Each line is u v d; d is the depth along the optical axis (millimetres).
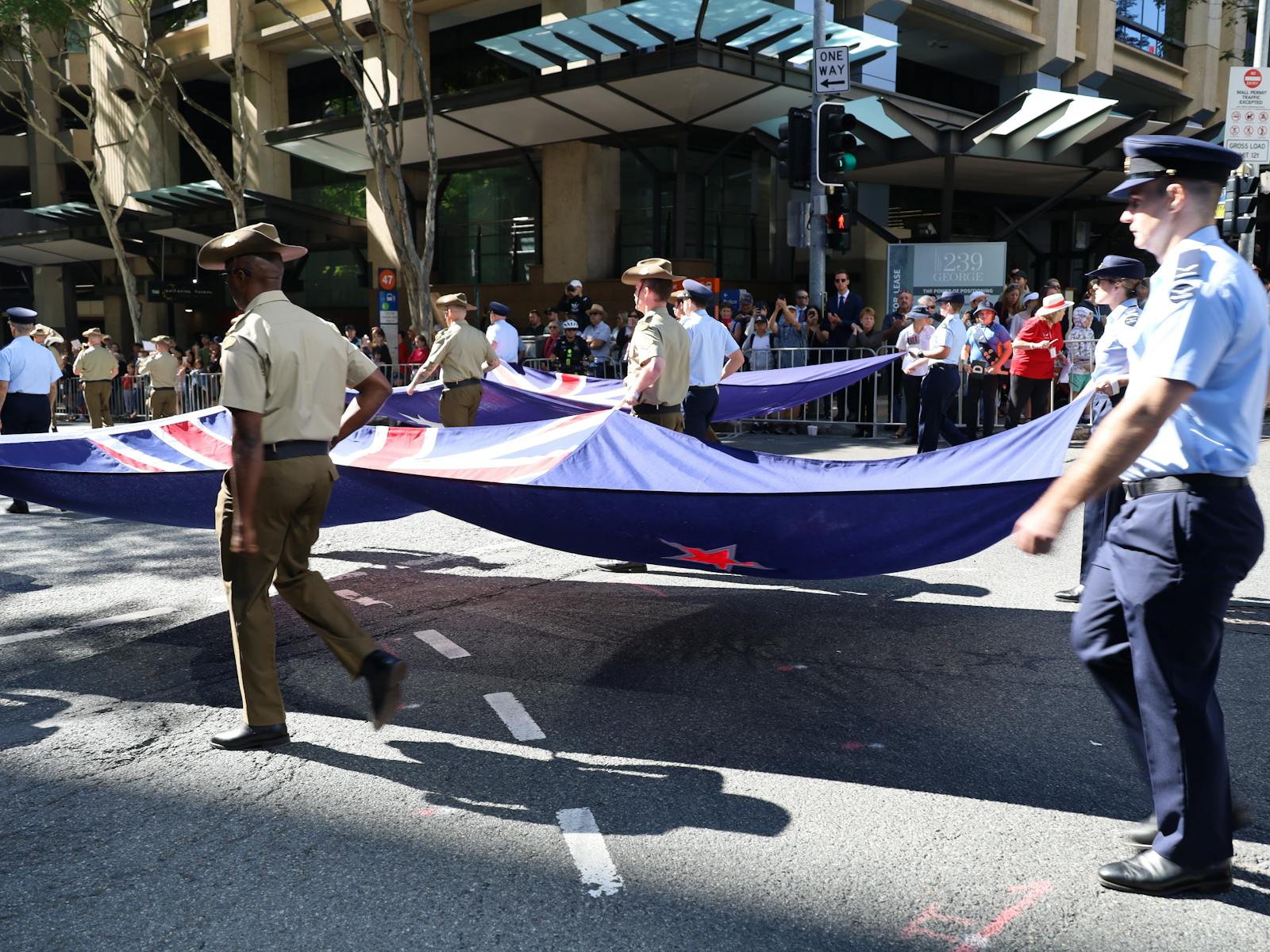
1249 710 4266
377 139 20469
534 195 22688
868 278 21844
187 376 20625
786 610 5949
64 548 8156
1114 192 2910
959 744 3982
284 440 3844
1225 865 2877
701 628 5586
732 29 16109
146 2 21625
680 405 7199
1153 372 2604
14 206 35406
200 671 5008
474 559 7469
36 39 32219
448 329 9992
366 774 3785
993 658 4996
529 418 10398
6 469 5793
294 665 5059
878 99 16453
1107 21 25438
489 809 3479
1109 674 3064
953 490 4152
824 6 12734
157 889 2973
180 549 8047
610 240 21984
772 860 3121
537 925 2777
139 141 30672
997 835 3273
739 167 21891
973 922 2783
